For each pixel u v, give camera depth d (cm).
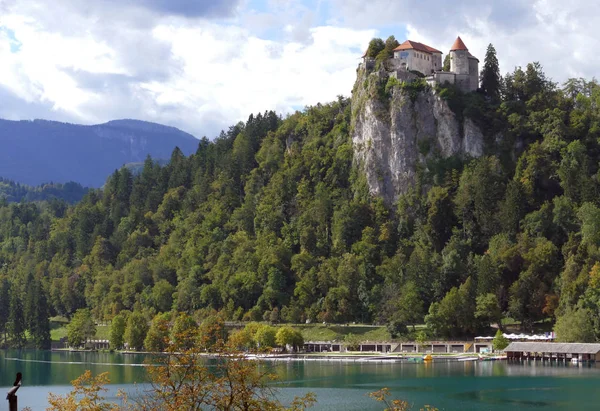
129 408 8838
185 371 7850
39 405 19112
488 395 19212
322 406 17862
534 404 17812
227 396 7738
